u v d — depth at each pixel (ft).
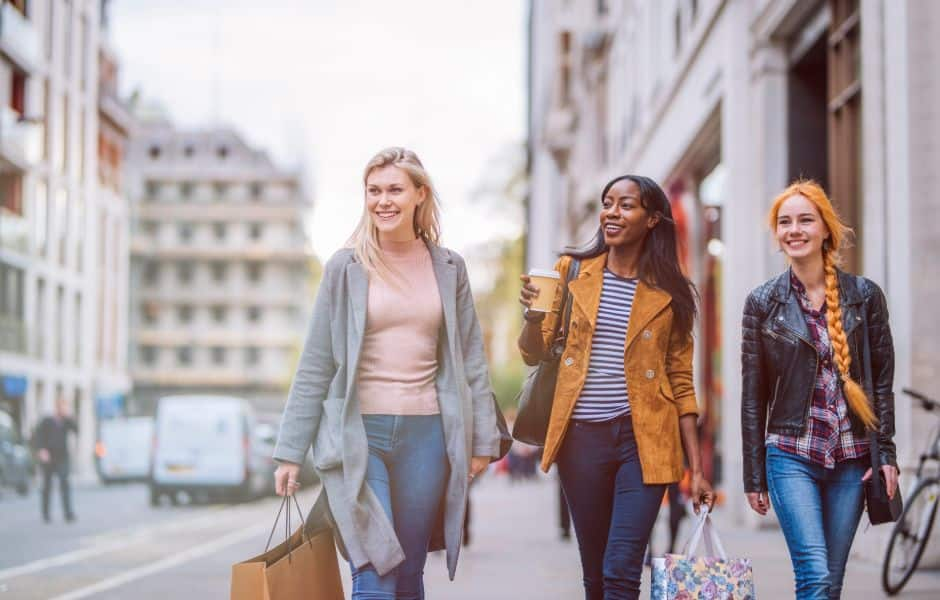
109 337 197.67
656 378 18.38
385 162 17.48
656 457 18.07
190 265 347.77
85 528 62.69
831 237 18.29
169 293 346.54
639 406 18.21
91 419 181.16
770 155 54.80
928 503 30.60
